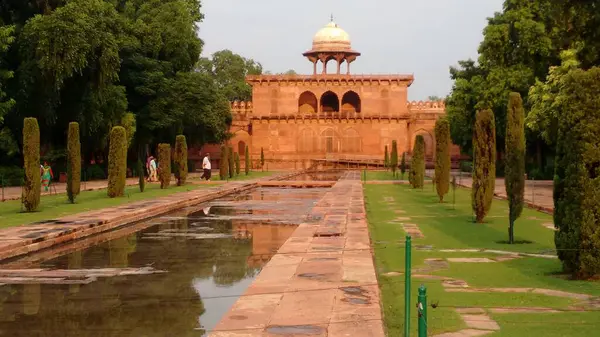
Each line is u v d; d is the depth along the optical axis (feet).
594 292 29.17
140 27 150.20
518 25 125.49
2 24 108.58
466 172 196.03
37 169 66.85
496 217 62.54
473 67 178.91
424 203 79.97
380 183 128.16
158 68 153.07
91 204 74.79
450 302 27.48
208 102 167.43
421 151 108.58
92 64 118.52
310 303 26.81
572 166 32.14
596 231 31.45
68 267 39.60
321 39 255.29
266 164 231.91
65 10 109.40
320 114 243.19
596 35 65.05
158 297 31.63
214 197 96.68
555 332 22.72
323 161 231.30
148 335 25.25
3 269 38.68
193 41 168.55
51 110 117.08
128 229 58.34
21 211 66.54
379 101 243.40
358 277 31.86
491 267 35.88
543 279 32.30
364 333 22.59
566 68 90.48
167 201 79.61
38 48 105.91
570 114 32.30
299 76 242.78
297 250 40.29
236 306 26.40
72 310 29.04
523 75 136.56
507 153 46.01
